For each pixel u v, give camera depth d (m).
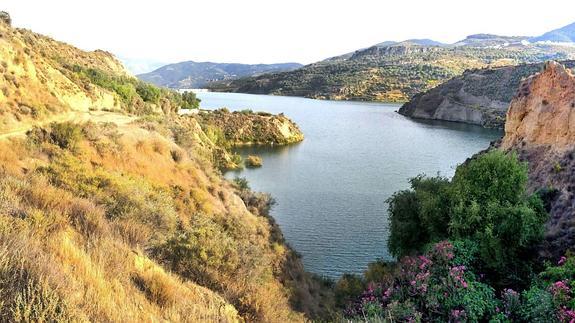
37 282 5.00
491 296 13.53
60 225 7.89
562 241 16.75
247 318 9.80
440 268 15.14
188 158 27.03
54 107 23.27
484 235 16.08
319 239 32.06
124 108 43.25
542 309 11.39
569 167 21.33
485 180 18.31
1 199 8.10
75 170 16.72
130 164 21.91
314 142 88.88
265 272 15.98
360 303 15.38
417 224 22.48
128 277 7.09
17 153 16.91
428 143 86.56
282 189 47.81
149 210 14.45
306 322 12.95
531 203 18.25
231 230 20.98
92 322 5.04
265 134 88.00
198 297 8.30
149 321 5.77
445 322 12.79
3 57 22.19
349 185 49.97
